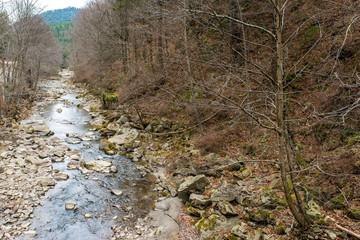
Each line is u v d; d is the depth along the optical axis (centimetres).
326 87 1005
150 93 1688
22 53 2161
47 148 1457
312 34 1223
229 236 702
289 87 1242
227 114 1391
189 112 1574
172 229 796
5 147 1398
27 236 746
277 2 559
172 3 616
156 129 1683
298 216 646
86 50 3006
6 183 1018
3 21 1784
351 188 734
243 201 852
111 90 2883
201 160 1227
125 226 820
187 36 973
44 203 930
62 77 5847
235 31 1199
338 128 948
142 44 1969
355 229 625
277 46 567
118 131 1734
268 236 679
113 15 2452
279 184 879
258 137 1205
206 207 876
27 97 2775
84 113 2466
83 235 770
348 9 589
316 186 805
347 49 1034
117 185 1095
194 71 870
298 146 1012
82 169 1228
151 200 980
